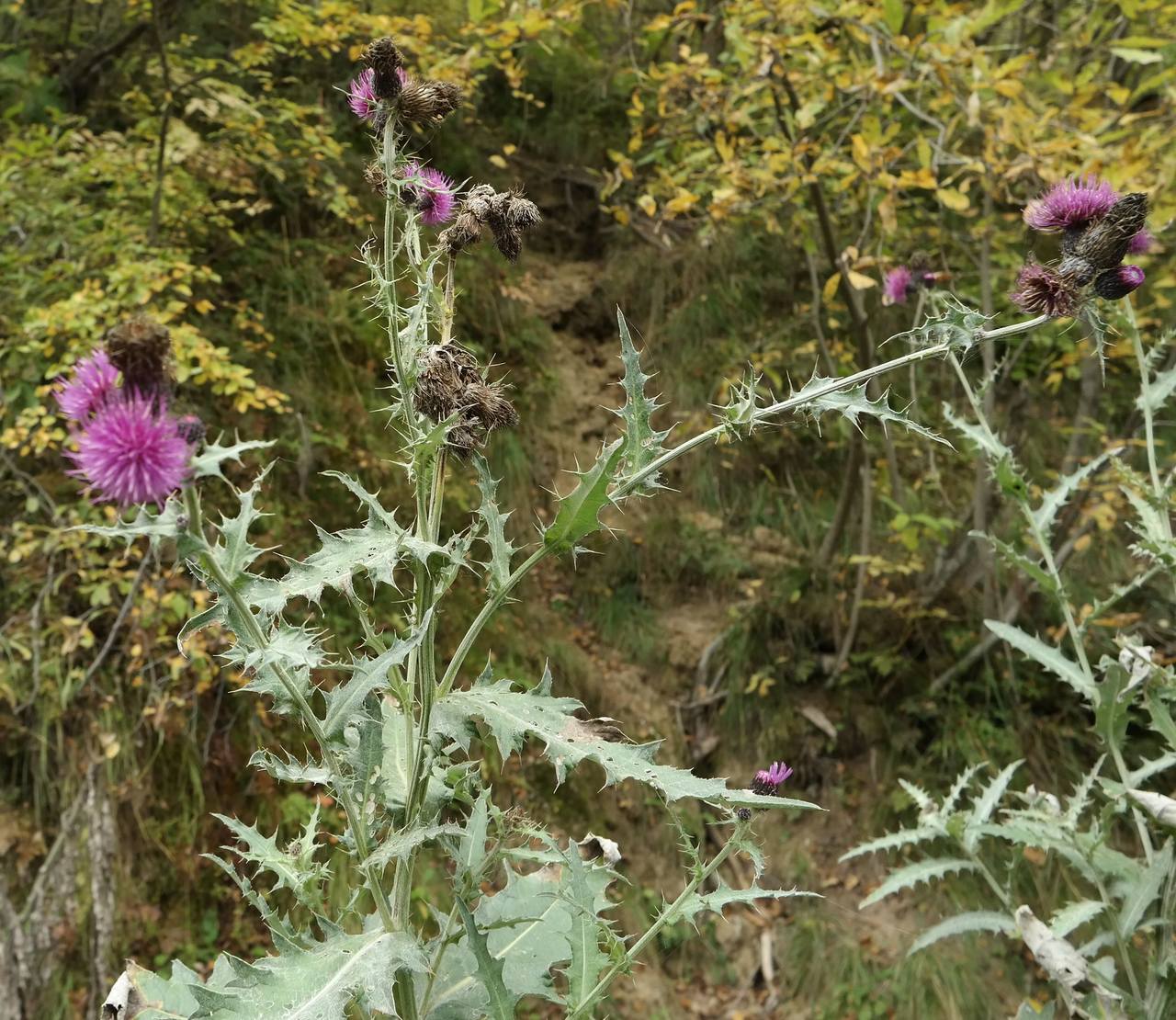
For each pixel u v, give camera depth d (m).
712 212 3.95
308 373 4.46
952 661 4.76
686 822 4.30
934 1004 3.76
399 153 1.35
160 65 4.55
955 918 2.31
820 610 4.91
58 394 0.95
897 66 3.79
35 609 3.33
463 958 1.33
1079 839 2.17
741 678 4.78
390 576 1.00
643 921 3.94
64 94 4.93
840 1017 3.77
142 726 3.33
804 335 6.00
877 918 4.12
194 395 3.97
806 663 4.80
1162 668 2.09
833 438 5.60
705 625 5.12
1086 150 3.32
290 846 1.27
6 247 3.83
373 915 1.27
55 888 3.04
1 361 3.64
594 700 4.58
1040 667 4.64
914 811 4.41
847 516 5.09
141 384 0.94
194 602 3.35
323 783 1.07
